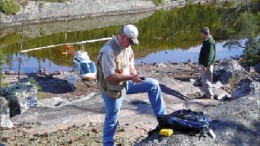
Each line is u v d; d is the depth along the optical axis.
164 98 14.24
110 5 57.47
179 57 34.12
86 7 55.06
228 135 7.55
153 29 48.16
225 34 43.19
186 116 7.12
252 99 9.02
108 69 6.45
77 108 12.28
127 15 58.22
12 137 9.84
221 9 62.31
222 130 7.63
